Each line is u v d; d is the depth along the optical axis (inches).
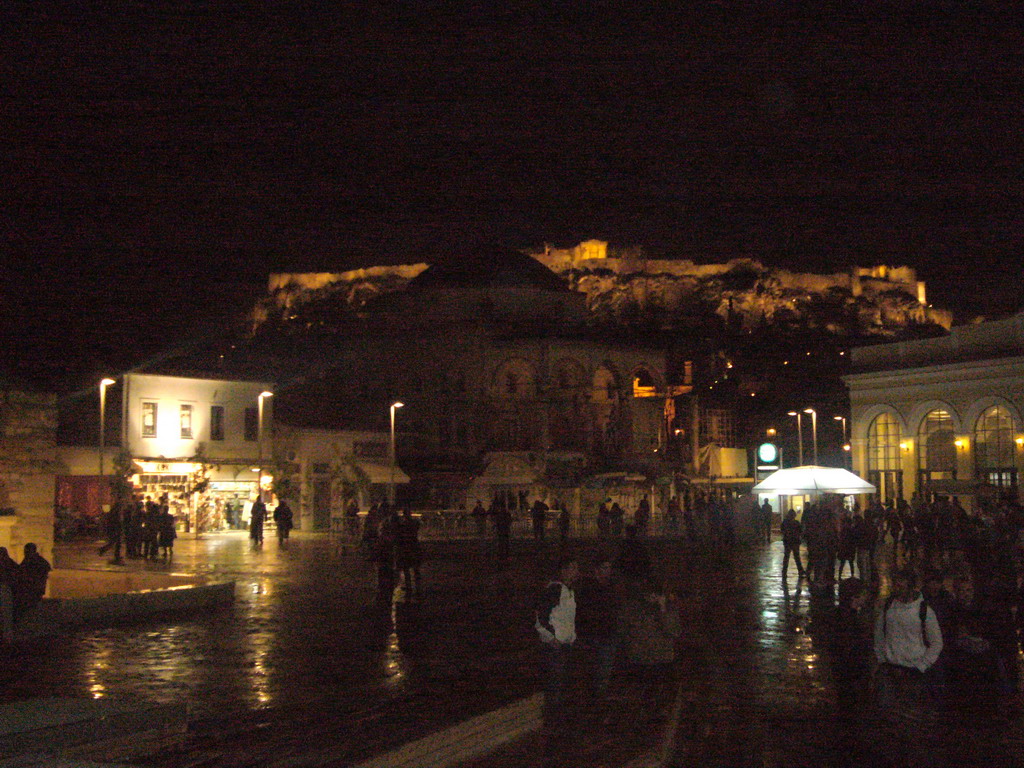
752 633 800.9
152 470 2224.4
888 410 2177.7
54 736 337.4
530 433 2997.0
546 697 483.8
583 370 3100.4
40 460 1037.8
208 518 2326.5
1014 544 976.3
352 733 376.8
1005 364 1948.8
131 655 653.3
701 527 2110.0
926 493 2086.6
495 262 3400.6
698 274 5083.7
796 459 3481.8
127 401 2225.6
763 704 548.1
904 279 5590.6
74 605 781.9
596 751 384.5
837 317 5059.1
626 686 521.7
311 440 2429.9
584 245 5059.1
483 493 2696.9
